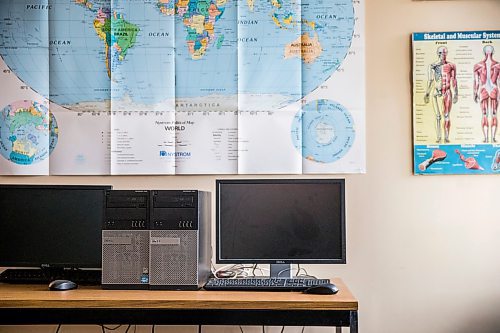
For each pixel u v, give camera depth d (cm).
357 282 335
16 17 340
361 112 335
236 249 296
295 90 336
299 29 336
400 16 337
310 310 257
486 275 333
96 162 338
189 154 336
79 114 338
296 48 336
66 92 339
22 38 339
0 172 339
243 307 256
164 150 336
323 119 336
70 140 338
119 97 338
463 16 335
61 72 339
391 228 335
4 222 308
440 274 334
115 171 337
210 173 336
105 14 339
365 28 337
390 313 334
